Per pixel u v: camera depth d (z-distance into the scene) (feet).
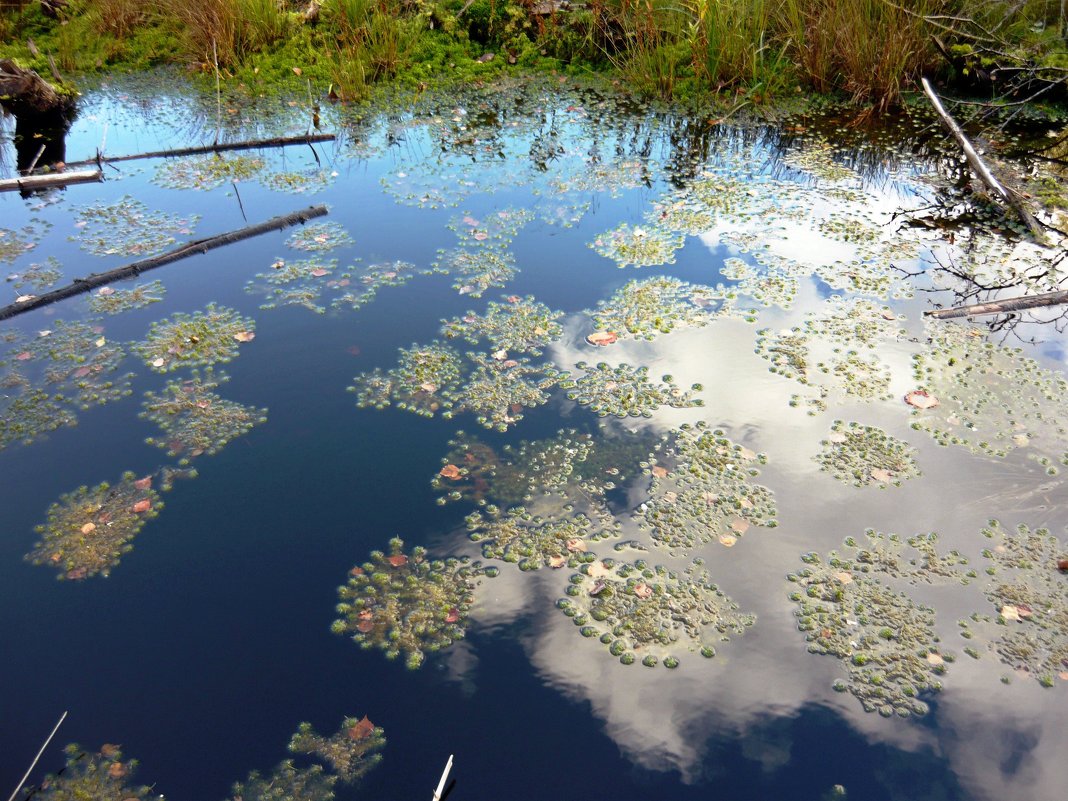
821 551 10.57
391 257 18.37
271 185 22.33
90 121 27.09
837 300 16.21
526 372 14.32
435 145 24.99
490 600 10.01
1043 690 8.73
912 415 12.89
